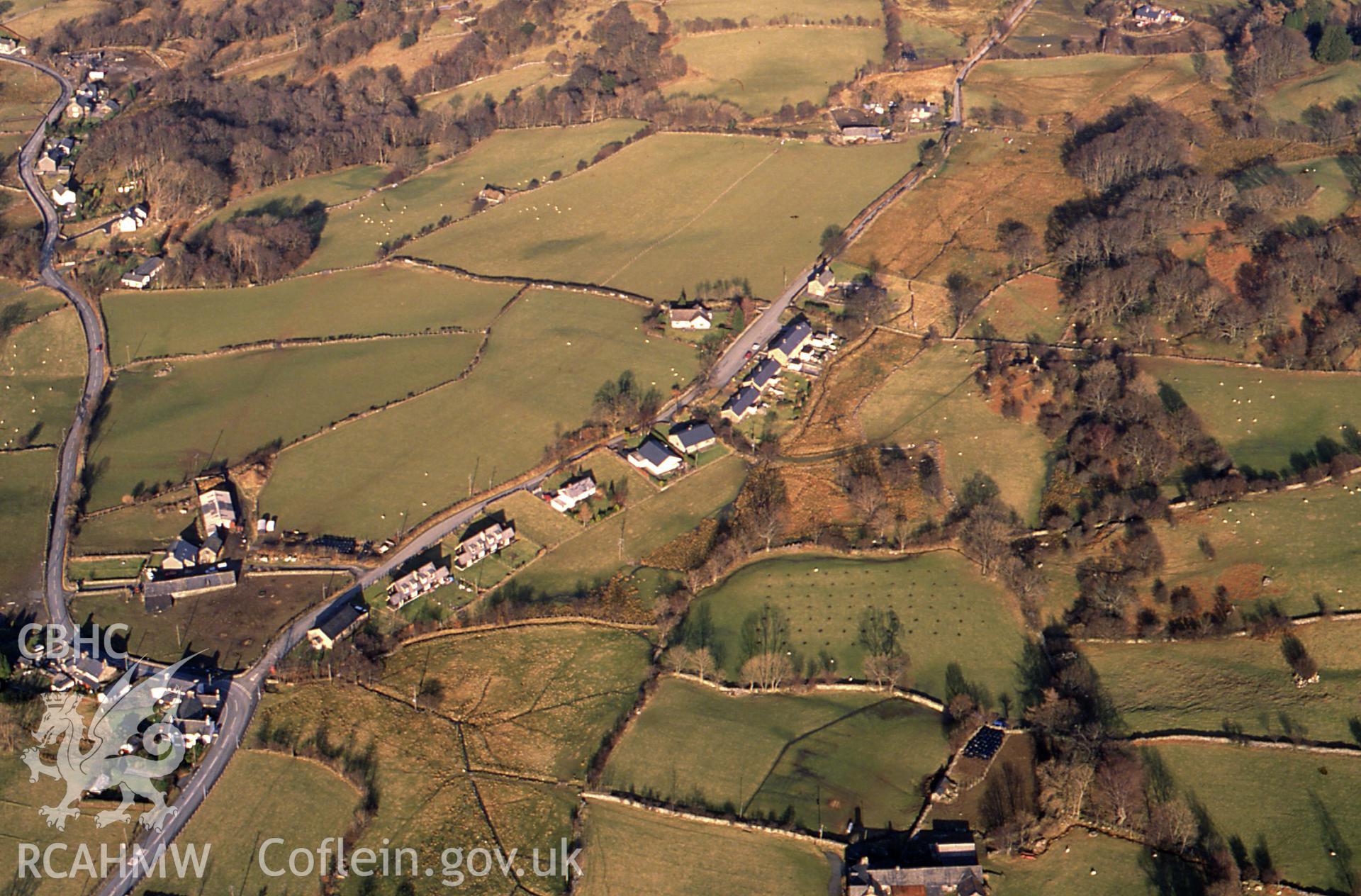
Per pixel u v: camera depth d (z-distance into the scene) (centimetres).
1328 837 19062
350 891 19288
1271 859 18900
